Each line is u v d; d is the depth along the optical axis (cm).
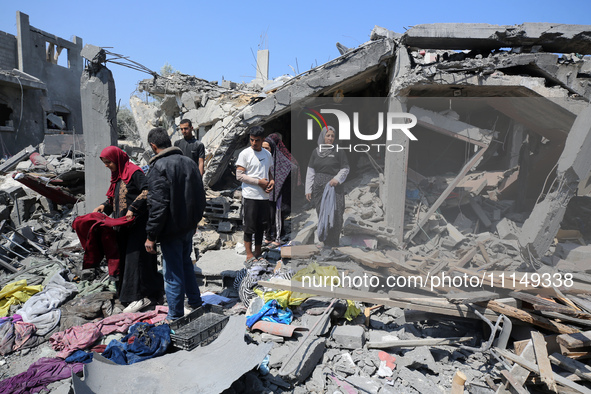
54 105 1889
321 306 335
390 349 289
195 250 495
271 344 244
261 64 1112
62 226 600
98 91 511
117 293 362
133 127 1625
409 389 248
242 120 588
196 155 479
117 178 354
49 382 243
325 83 520
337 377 259
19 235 512
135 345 260
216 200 564
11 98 1465
